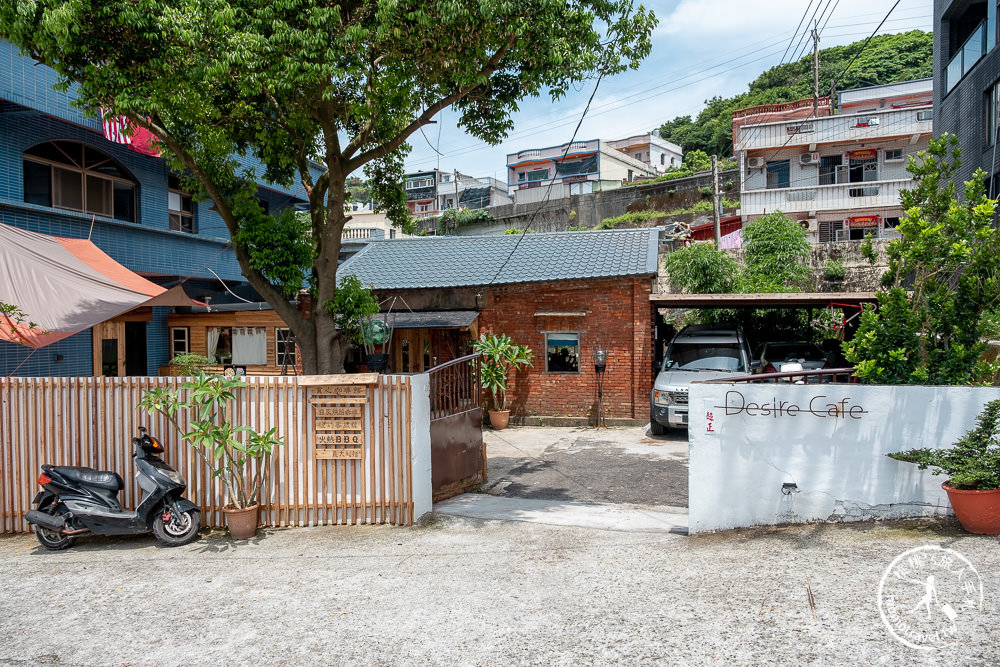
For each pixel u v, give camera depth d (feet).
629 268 47.55
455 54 26.68
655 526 22.68
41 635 15.10
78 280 33.83
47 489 21.58
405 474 23.38
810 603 14.58
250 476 23.32
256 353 52.80
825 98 108.27
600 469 33.83
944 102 58.54
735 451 20.72
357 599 16.63
